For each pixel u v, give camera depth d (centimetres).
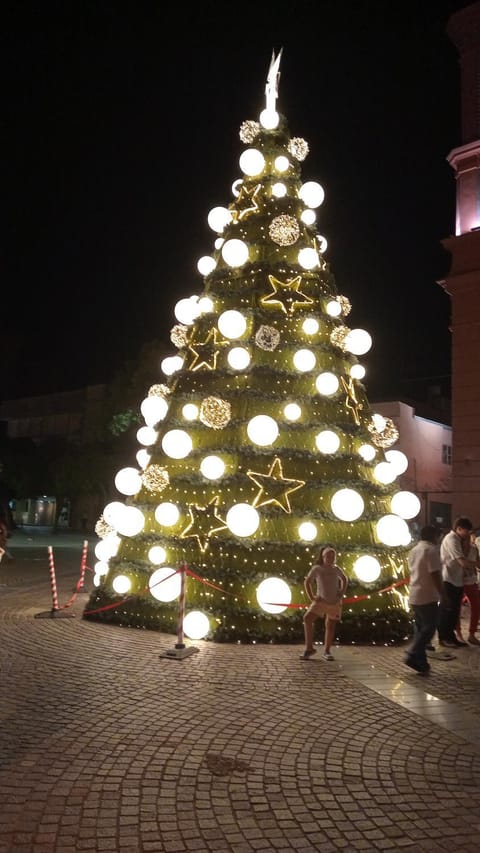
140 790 432
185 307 1148
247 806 415
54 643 849
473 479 1869
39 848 358
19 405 5438
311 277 1099
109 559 1061
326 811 411
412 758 499
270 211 1129
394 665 790
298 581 901
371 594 917
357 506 911
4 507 4003
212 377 1055
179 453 963
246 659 788
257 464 962
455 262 1981
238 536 898
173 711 591
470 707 630
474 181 2003
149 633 919
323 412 1016
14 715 569
